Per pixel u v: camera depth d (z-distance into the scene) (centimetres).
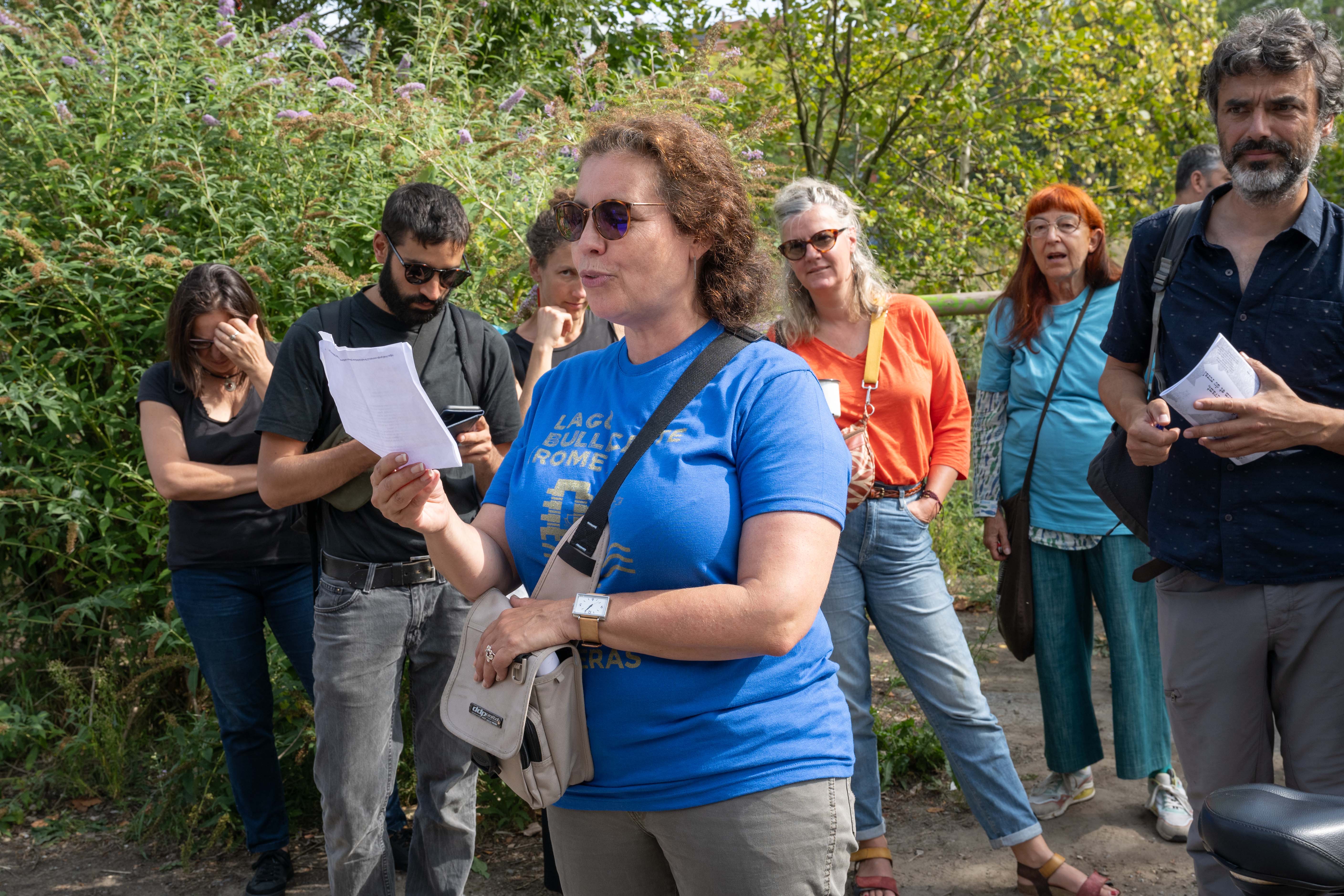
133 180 432
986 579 618
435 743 276
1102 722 434
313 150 436
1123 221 920
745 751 157
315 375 261
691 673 158
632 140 164
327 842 267
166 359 432
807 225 309
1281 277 219
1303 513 219
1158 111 902
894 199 848
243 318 326
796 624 148
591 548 161
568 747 158
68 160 449
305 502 267
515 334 335
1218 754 236
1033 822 306
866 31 771
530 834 360
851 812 167
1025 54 797
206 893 332
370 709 263
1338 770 224
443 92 542
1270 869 150
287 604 335
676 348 171
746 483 158
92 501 411
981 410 375
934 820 362
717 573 156
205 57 470
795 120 719
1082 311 354
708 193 166
